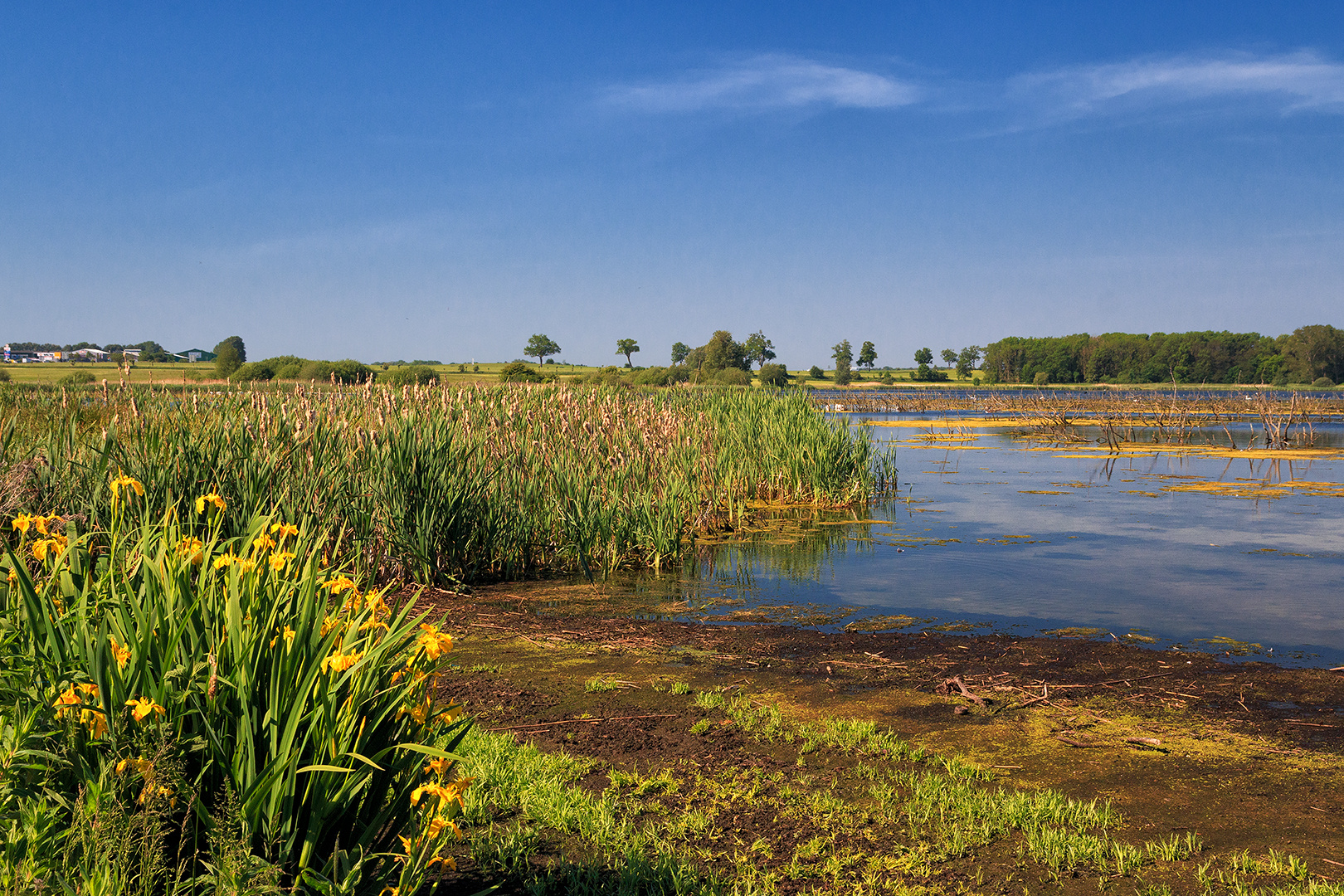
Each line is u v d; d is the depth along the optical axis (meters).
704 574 11.19
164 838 2.63
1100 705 6.27
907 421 46.81
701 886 3.75
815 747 5.45
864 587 10.43
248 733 2.62
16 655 2.75
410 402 12.41
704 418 18.30
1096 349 129.00
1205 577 10.82
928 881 3.88
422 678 3.06
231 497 8.45
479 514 10.78
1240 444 31.97
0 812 2.46
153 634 2.74
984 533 13.95
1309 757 5.30
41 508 7.63
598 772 5.03
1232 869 3.98
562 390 15.55
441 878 3.76
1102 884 3.86
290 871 2.70
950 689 6.62
